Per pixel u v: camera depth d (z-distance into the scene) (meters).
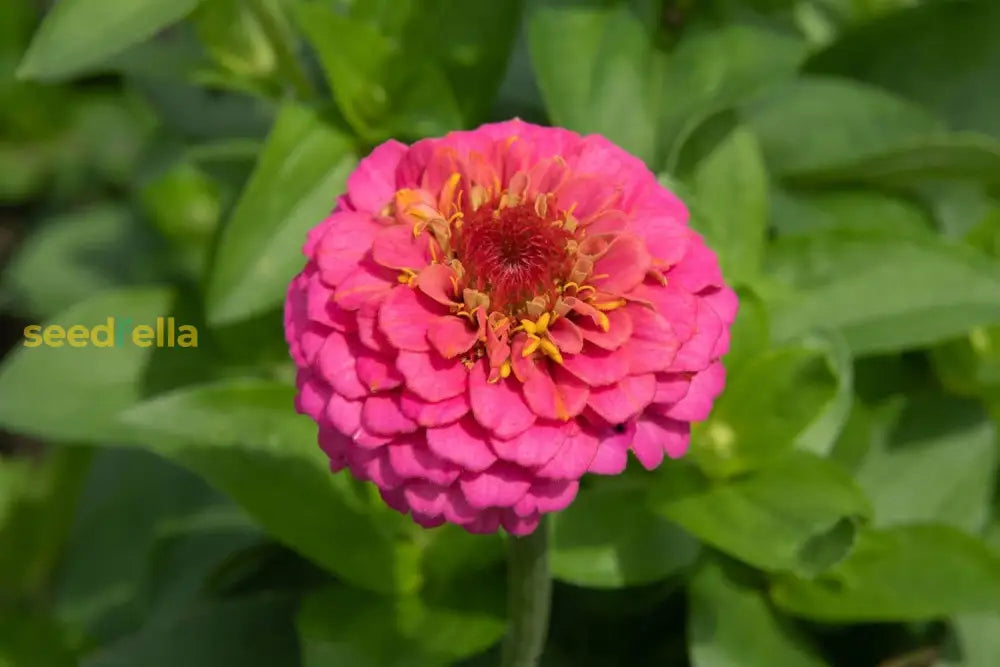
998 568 0.58
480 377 0.51
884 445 0.63
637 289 0.52
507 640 0.57
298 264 0.59
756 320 0.58
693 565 0.60
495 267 0.52
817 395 0.57
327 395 0.52
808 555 0.56
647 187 0.53
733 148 0.62
